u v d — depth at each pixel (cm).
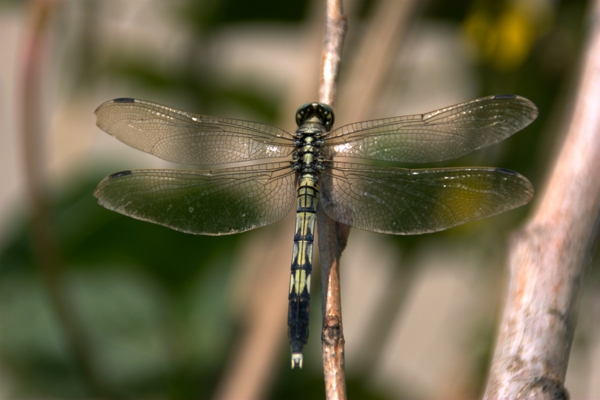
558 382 119
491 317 127
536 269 120
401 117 125
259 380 125
